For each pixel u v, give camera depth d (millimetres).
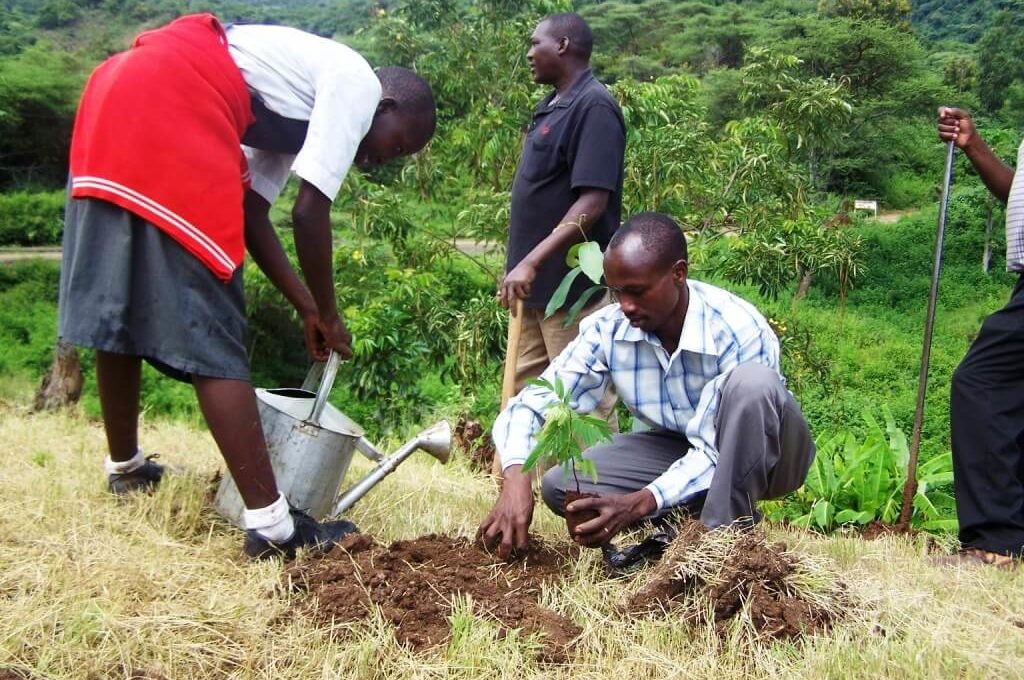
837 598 2963
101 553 3043
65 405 7523
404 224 8586
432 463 5348
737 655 2693
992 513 3959
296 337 18766
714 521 3131
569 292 4445
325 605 2854
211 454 4586
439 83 9211
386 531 3715
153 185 2934
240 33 3279
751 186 8359
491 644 2670
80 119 3102
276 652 2648
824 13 54094
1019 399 3986
